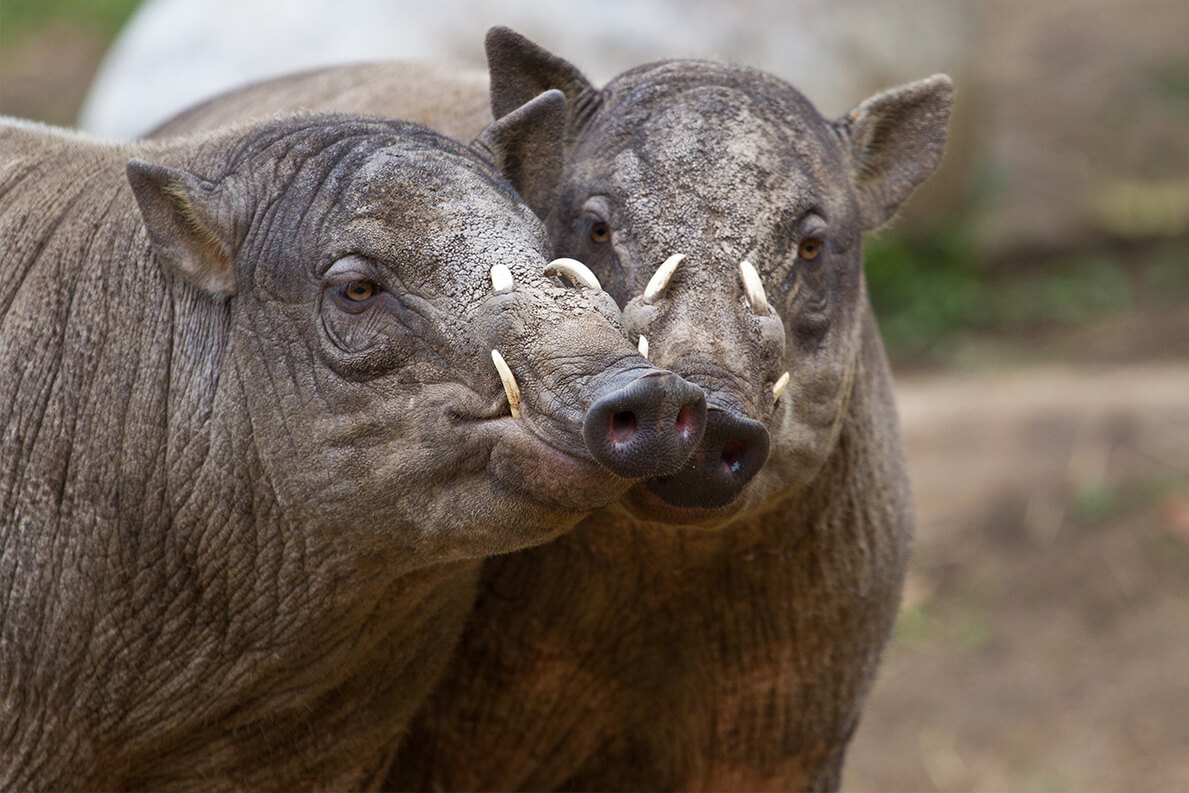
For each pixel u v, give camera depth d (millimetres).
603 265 13969
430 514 12172
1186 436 30828
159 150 14180
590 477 11203
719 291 13305
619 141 14289
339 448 12336
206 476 12953
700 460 12203
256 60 34750
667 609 16141
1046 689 26156
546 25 36094
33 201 14070
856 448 15898
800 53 38438
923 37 40625
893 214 16438
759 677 16656
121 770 13883
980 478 30578
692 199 13695
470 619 16516
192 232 12867
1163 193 45625
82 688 13414
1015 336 38531
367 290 12281
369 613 13438
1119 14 56031
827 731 17266
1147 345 36781
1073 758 24625
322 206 12477
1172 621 27047
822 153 14688
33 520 13180
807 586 16094
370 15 35062
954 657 27250
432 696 16891
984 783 24469
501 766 17312
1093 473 30234
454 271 12016
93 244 13570
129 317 13242
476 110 16953
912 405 33031
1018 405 32250
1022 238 43125
